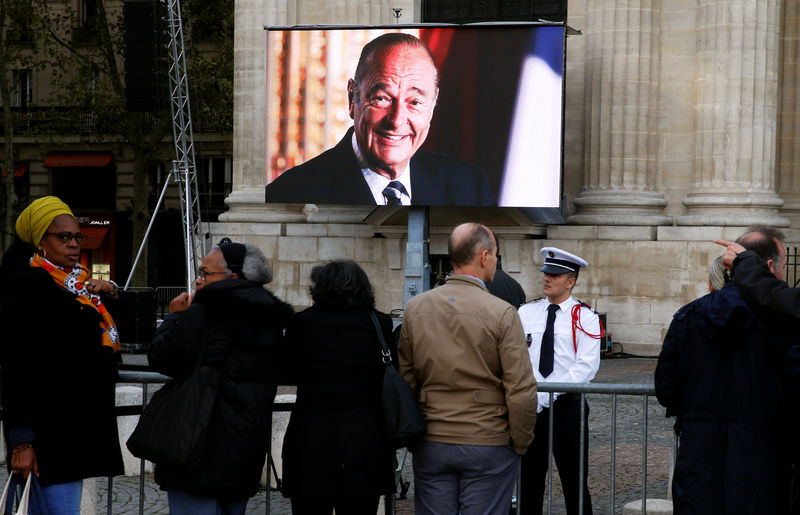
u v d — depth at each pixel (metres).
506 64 18.20
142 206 31.84
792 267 19.16
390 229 20.64
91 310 5.16
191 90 30.09
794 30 20.30
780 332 4.36
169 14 18.67
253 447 4.89
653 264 18.91
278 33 19.47
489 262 5.14
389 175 18.95
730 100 18.80
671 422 11.55
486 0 21.02
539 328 6.68
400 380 4.97
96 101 32.16
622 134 19.53
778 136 20.39
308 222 21.77
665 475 8.91
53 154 39.66
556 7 20.34
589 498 6.50
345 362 5.02
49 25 32.97
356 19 21.53
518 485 5.83
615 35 19.53
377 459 5.00
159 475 4.91
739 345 4.70
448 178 18.56
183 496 4.90
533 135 18.14
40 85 39.78
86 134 38.94
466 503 5.01
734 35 18.73
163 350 4.84
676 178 19.56
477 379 4.96
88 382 5.07
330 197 19.33
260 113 22.20
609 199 19.38
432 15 21.50
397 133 18.86
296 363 5.09
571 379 6.49
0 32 32.03
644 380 15.11
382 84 18.91
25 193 40.44
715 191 18.84
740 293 4.45
